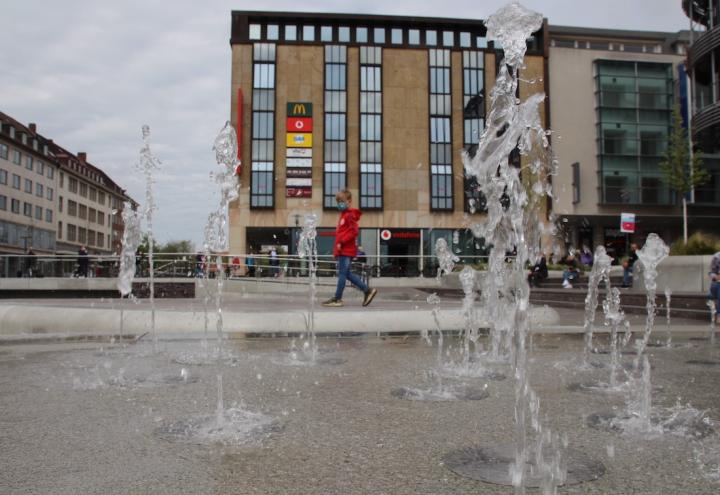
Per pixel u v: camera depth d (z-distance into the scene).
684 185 32.66
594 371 4.55
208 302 12.15
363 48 39.88
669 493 1.93
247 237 38.41
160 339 6.34
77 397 3.48
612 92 40.47
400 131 39.78
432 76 40.38
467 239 39.41
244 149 38.41
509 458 2.31
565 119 40.31
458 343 6.28
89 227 91.75
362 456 2.34
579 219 39.66
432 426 2.82
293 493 1.94
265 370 4.47
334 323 7.23
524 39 2.86
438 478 2.08
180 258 17.72
